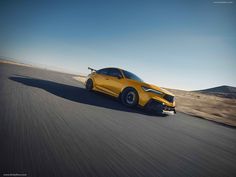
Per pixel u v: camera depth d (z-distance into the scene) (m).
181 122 4.94
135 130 3.12
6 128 2.08
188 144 2.94
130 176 1.58
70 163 1.59
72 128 2.56
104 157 1.85
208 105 15.44
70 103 4.31
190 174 1.85
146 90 5.02
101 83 6.61
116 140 2.44
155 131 3.34
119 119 3.68
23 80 6.88
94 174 1.49
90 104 4.68
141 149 2.29
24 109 3.03
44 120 2.66
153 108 4.84
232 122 7.31
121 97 5.60
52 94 5.03
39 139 1.97
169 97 4.99
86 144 2.09
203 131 4.27
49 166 1.48
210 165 2.21
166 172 1.79
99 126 2.93
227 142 3.60
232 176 2.00
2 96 3.65
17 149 1.65
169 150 2.46
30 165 1.44
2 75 7.20
